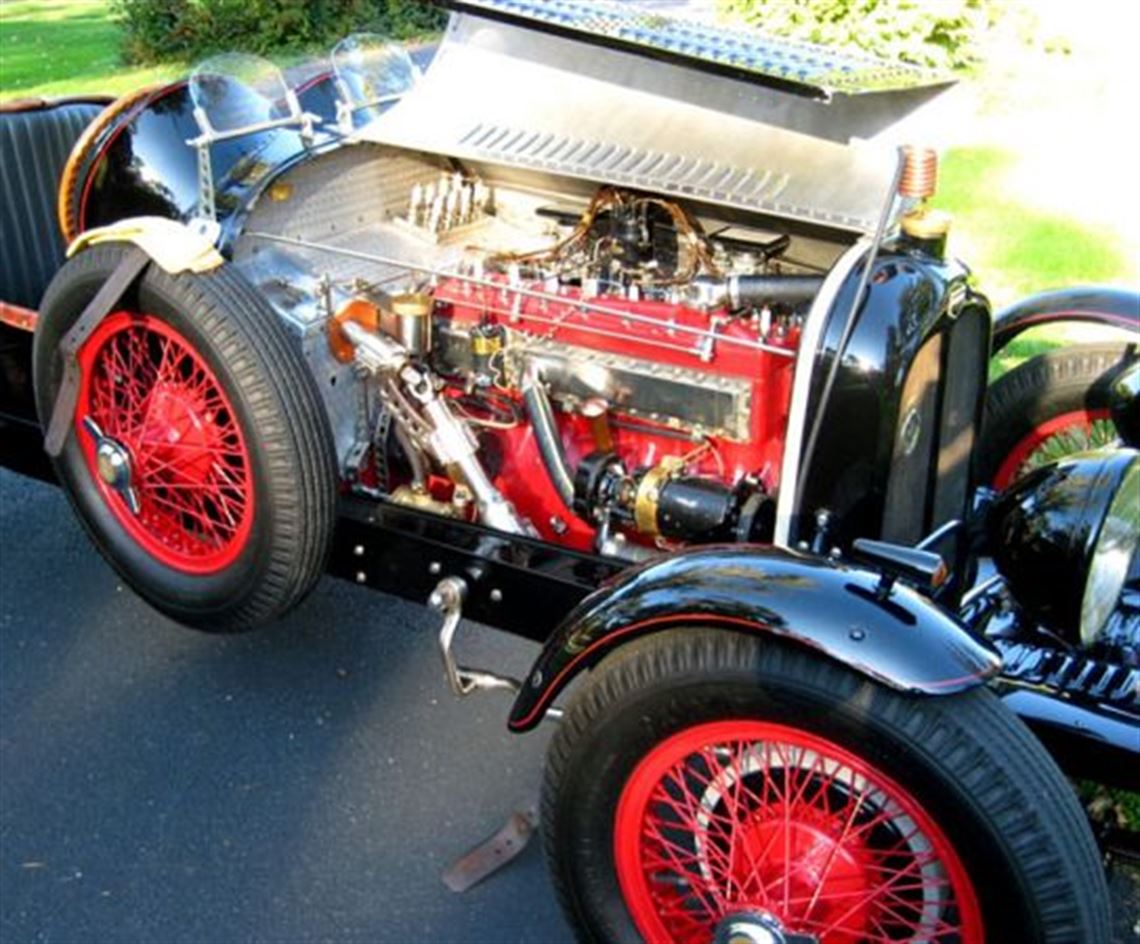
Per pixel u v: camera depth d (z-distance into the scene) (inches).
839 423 89.2
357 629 128.2
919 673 68.4
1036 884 67.6
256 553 100.9
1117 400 109.3
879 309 88.5
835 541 92.4
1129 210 253.8
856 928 76.5
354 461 110.6
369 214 119.7
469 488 102.1
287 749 112.2
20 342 118.5
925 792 68.8
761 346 92.1
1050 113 323.9
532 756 112.0
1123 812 99.0
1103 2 423.8
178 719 115.6
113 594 132.9
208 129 113.2
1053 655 85.8
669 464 97.3
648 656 75.7
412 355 102.3
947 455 101.4
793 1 336.2
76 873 98.8
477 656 124.9
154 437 105.9
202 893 97.3
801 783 75.4
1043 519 85.6
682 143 98.7
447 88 107.0
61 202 127.8
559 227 115.2
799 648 71.7
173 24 414.6
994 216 249.4
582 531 105.7
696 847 80.4
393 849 101.9
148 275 99.6
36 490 152.7
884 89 90.7
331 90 127.3
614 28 98.8
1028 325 122.0
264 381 96.5
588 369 99.2
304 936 93.7
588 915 83.4
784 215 93.7
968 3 346.9
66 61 427.2
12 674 120.9
